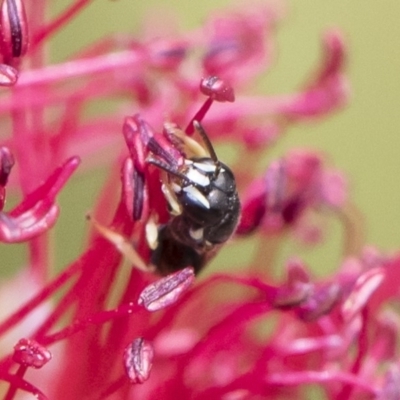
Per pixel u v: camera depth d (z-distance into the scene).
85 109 0.07
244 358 0.07
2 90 0.06
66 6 0.07
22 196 0.06
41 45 0.06
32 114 0.07
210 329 0.06
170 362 0.06
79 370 0.06
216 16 0.07
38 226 0.06
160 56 0.07
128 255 0.06
